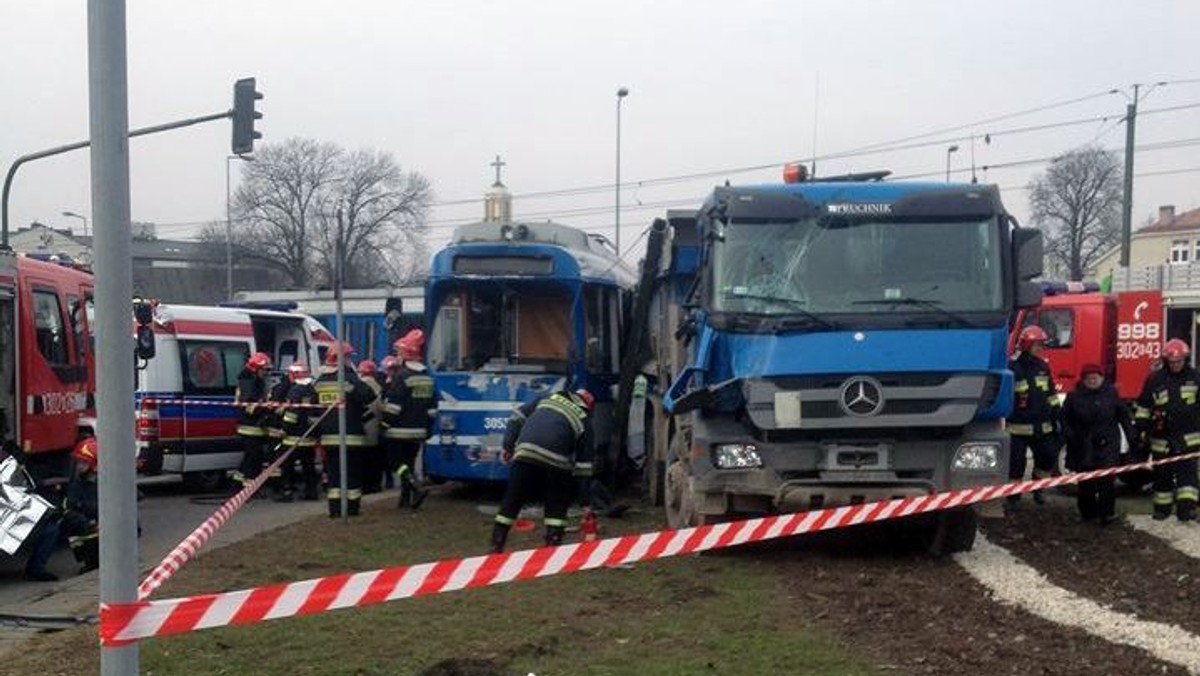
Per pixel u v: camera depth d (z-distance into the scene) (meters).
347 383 12.45
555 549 6.06
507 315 13.59
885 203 9.34
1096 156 57.31
